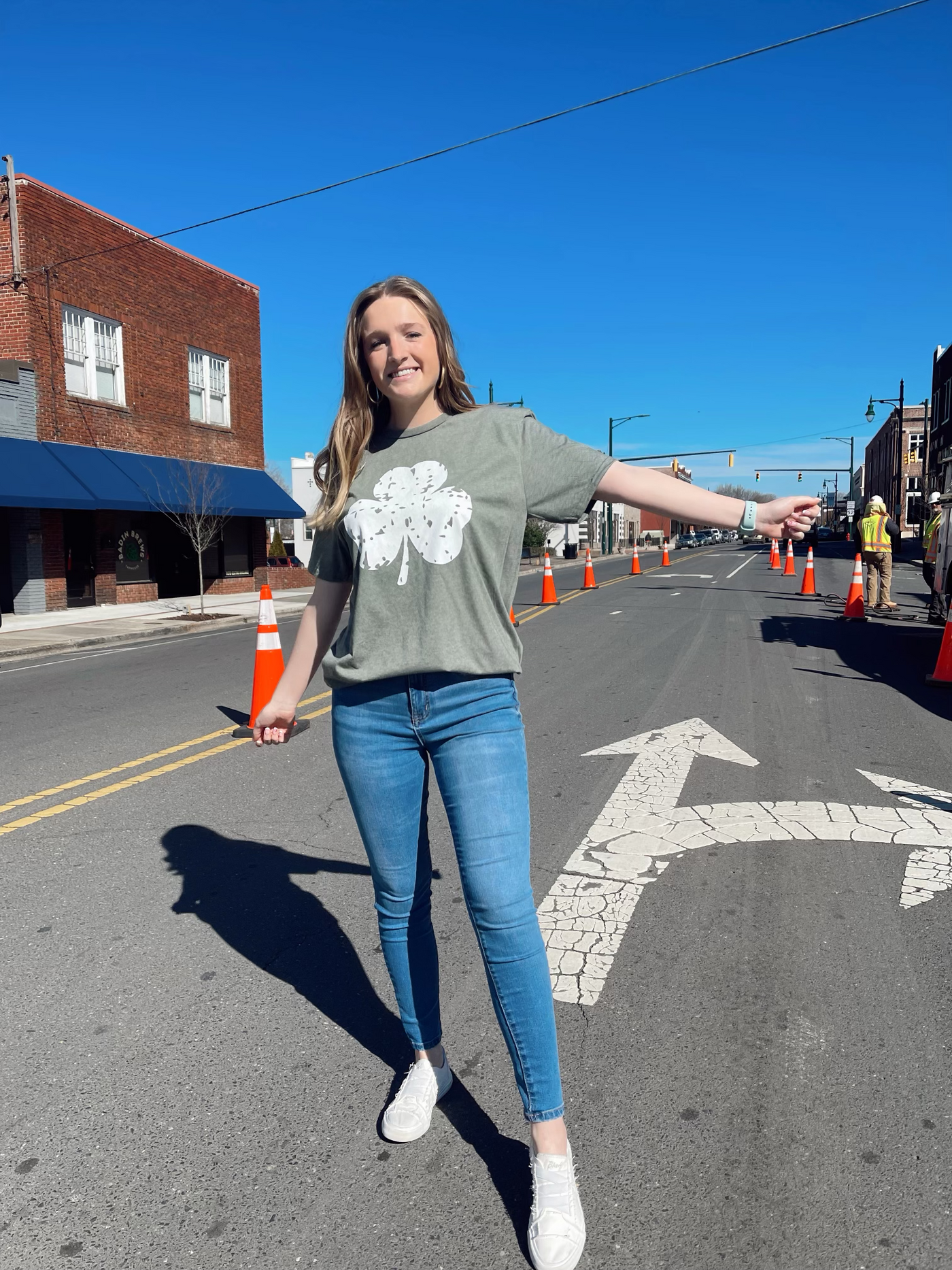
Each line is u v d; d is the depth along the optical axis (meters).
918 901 3.67
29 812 5.00
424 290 2.00
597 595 19.23
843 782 5.32
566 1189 1.95
